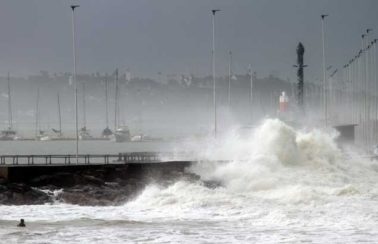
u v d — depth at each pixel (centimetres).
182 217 8700
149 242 7169
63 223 8206
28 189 10181
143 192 10319
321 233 7562
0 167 10844
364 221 8238
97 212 9125
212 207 9394
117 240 7275
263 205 9488
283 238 7325
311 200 9775
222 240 7250
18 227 7931
